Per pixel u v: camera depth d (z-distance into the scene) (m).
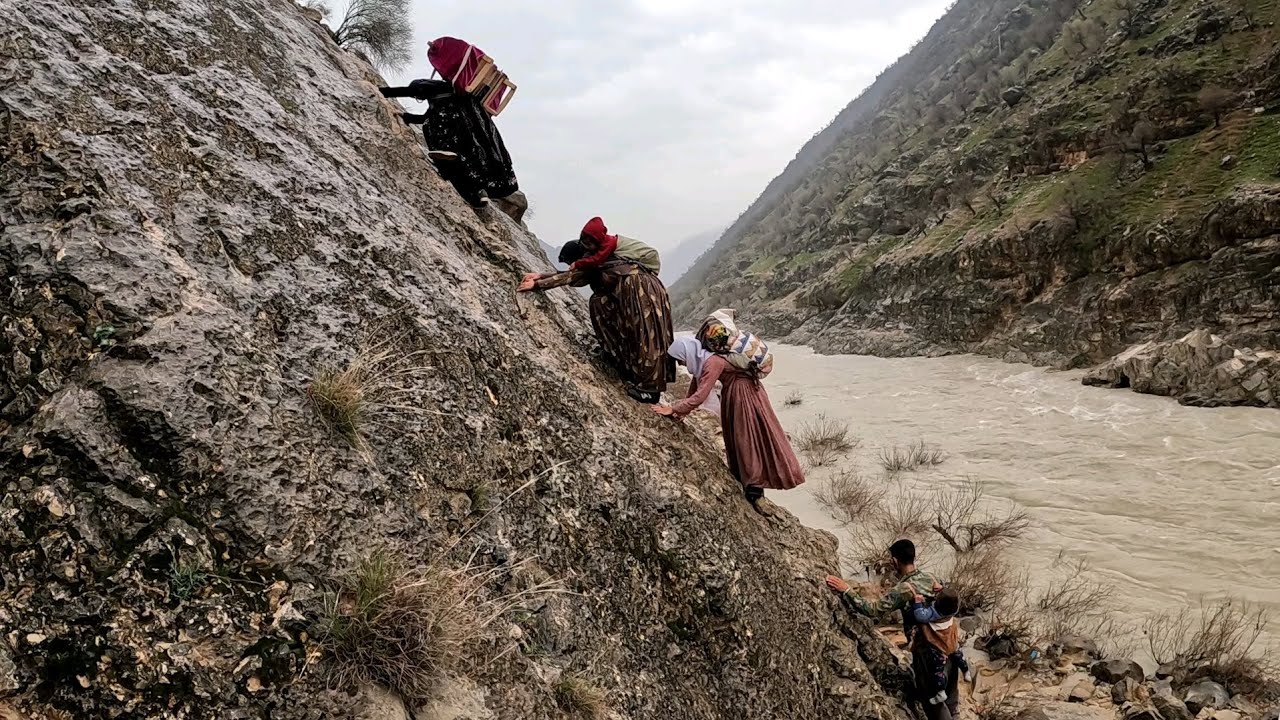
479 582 2.79
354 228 3.57
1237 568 9.58
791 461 5.21
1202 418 16.61
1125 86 36.44
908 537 10.71
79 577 1.95
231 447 2.30
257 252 2.97
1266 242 21.61
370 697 2.17
